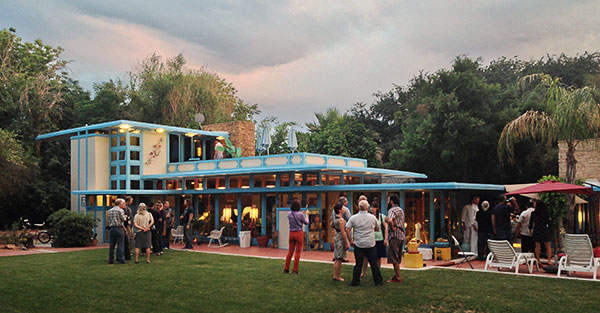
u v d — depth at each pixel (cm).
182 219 2175
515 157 3247
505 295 944
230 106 4266
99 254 1694
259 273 1238
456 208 1744
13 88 3288
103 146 2419
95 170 2375
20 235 2081
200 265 1395
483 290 992
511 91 3488
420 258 1331
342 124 3841
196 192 2259
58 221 2020
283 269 1305
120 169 2372
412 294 962
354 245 1065
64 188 3278
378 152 3881
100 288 1054
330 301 912
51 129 3400
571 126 1503
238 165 2194
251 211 2095
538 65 4738
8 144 2709
